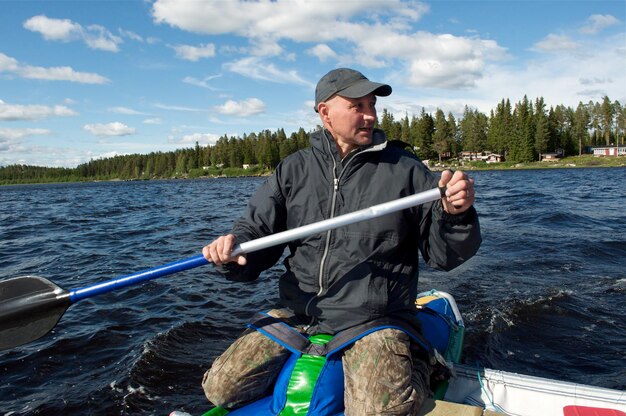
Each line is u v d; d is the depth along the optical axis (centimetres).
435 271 579
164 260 694
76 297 226
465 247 175
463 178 163
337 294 189
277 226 214
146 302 489
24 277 233
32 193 3822
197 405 299
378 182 195
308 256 199
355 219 179
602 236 763
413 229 195
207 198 2228
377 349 176
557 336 387
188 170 11081
